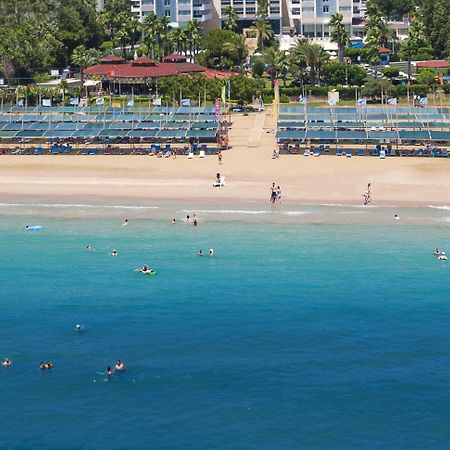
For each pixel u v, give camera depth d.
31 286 176.00
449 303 165.75
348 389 132.62
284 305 164.88
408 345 147.50
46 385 134.75
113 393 132.25
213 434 121.56
